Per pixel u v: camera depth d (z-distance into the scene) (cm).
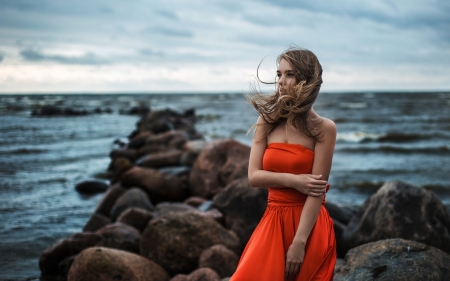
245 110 5762
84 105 7288
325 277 246
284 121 255
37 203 1041
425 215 522
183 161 1256
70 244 606
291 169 248
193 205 891
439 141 2414
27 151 1916
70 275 475
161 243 539
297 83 246
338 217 723
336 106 5997
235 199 643
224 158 1005
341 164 1642
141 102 8838
